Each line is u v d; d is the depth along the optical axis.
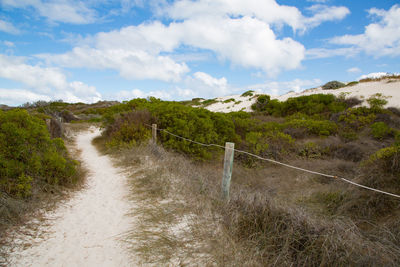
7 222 2.99
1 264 2.32
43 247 2.71
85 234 3.08
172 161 6.34
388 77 22.94
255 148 9.50
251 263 2.42
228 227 3.10
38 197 3.84
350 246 2.50
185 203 3.96
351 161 8.38
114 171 6.29
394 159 4.76
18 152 4.15
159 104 11.45
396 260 2.50
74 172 4.93
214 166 8.55
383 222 3.82
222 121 10.87
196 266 2.40
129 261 2.54
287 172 7.51
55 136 10.35
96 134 15.41
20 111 4.84
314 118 16.53
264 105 23.36
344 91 22.38
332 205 4.87
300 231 2.80
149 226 3.25
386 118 12.75
